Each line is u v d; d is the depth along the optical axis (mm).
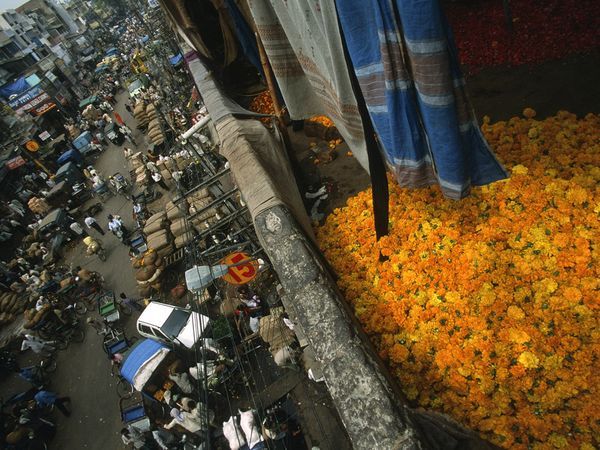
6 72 34469
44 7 60031
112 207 20859
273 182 5492
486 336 3986
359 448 2617
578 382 3412
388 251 5281
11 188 25312
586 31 7938
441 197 5410
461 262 4652
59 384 12219
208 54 11570
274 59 5512
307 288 3893
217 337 8570
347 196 7414
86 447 9945
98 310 13469
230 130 7051
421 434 2568
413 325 4461
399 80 2738
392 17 2396
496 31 9727
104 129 29438
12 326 16031
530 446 3371
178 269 13359
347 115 4297
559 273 4113
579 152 5211
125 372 8953
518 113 7461
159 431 8055
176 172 12891
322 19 3361
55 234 19719
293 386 7316
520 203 4898
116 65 47312
